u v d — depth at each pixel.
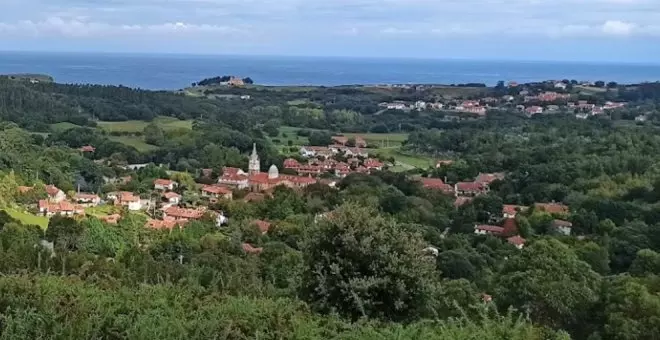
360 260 13.71
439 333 10.26
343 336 9.66
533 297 23.67
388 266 13.51
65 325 8.35
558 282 23.78
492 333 10.12
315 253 14.06
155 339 8.31
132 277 21.06
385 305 13.47
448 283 23.64
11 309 8.56
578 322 23.84
